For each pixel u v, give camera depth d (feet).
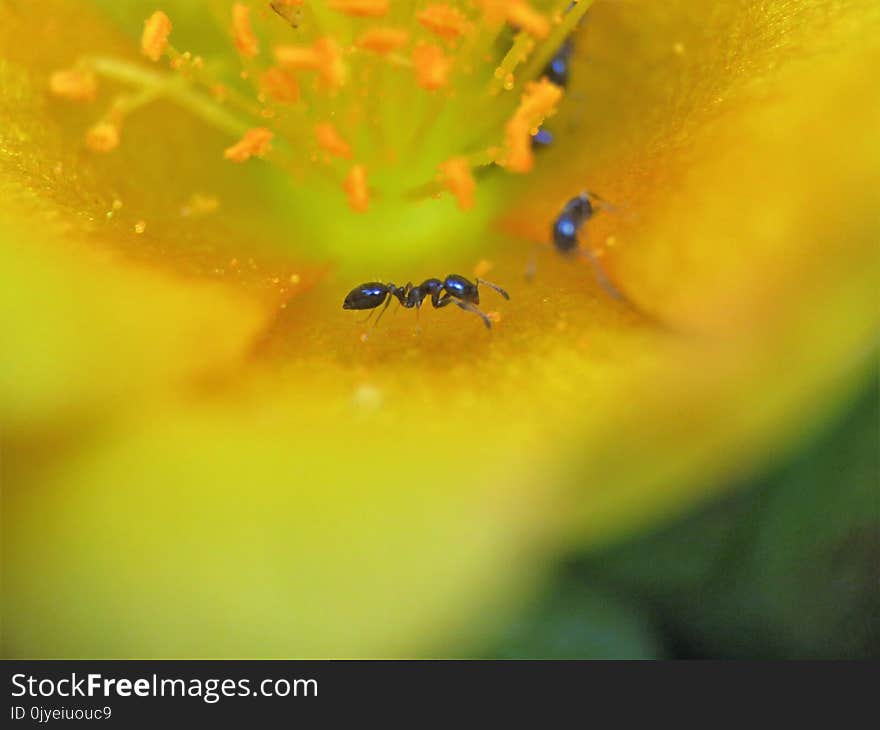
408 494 0.20
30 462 0.20
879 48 0.21
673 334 0.21
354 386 0.21
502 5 0.21
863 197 0.20
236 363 0.21
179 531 0.20
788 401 0.20
